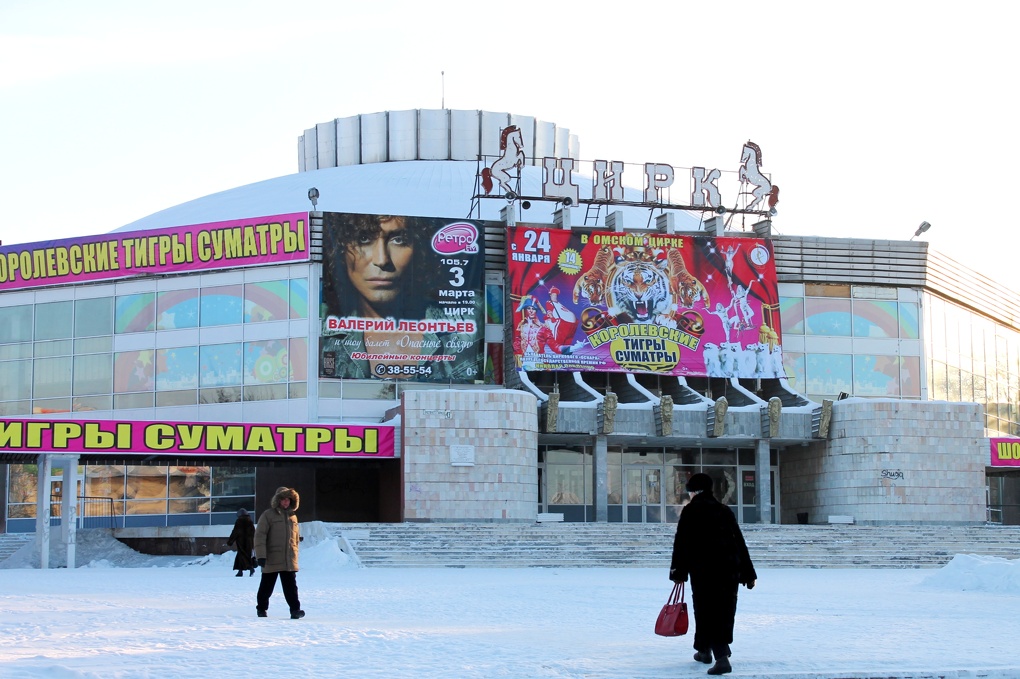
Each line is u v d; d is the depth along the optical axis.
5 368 61.56
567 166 60.97
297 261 57.59
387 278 57.97
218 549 50.44
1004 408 70.50
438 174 73.75
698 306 60.44
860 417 57.78
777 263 62.88
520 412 53.62
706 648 15.05
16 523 60.16
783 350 62.97
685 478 61.50
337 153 84.81
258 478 57.97
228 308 58.91
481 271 59.12
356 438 52.28
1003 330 71.62
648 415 56.62
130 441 48.69
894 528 54.06
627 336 59.31
